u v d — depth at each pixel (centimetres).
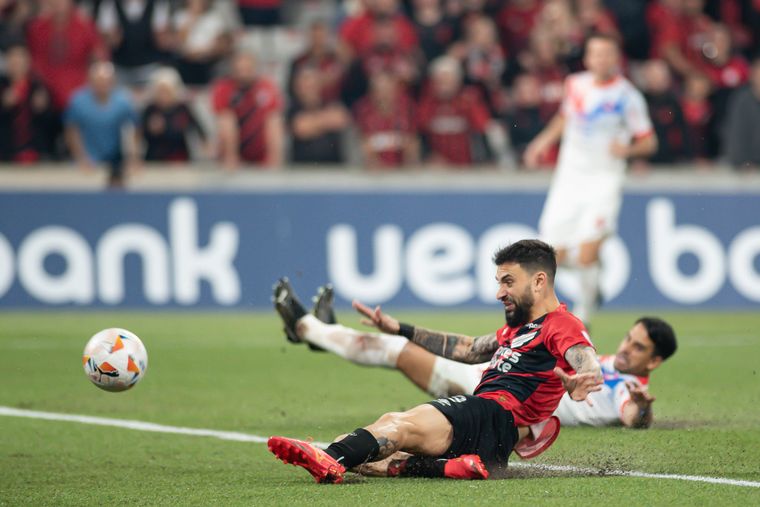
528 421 2034
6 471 2158
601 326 4816
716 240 5559
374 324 2331
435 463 2003
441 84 5766
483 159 5831
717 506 1789
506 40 6134
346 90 5872
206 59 6069
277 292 2591
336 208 5397
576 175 4053
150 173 5434
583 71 5966
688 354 4072
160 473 2131
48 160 5747
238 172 5431
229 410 2933
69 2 5819
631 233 5503
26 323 4825
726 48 6269
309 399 3125
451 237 5422
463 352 2289
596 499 1834
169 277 5259
